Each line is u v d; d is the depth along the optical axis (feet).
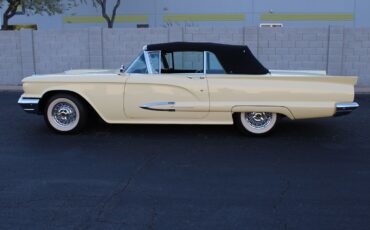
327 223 14.74
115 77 26.13
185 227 14.43
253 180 18.92
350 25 77.15
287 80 25.25
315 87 25.13
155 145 24.64
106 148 24.06
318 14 77.36
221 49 26.02
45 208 15.97
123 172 19.99
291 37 52.80
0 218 15.12
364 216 15.28
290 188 17.98
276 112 25.53
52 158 22.20
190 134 27.17
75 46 55.42
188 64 26.27
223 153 23.07
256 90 25.26
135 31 54.49
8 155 22.72
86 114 27.04
